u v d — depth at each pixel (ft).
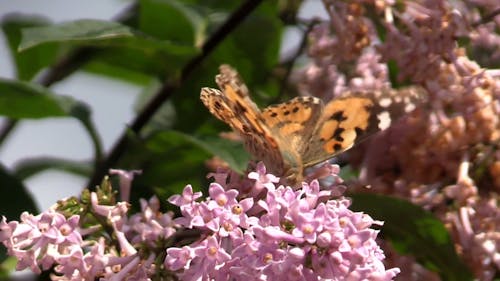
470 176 1.27
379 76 1.35
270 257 1.06
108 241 1.16
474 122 1.27
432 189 1.28
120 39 1.33
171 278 1.13
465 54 1.32
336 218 1.07
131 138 1.34
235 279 1.08
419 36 1.27
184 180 1.34
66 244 1.12
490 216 1.24
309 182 1.17
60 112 1.37
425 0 1.28
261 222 1.08
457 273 1.24
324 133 1.20
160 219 1.16
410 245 1.25
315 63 1.40
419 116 1.28
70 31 1.28
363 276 1.06
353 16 1.31
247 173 1.15
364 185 1.28
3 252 1.21
